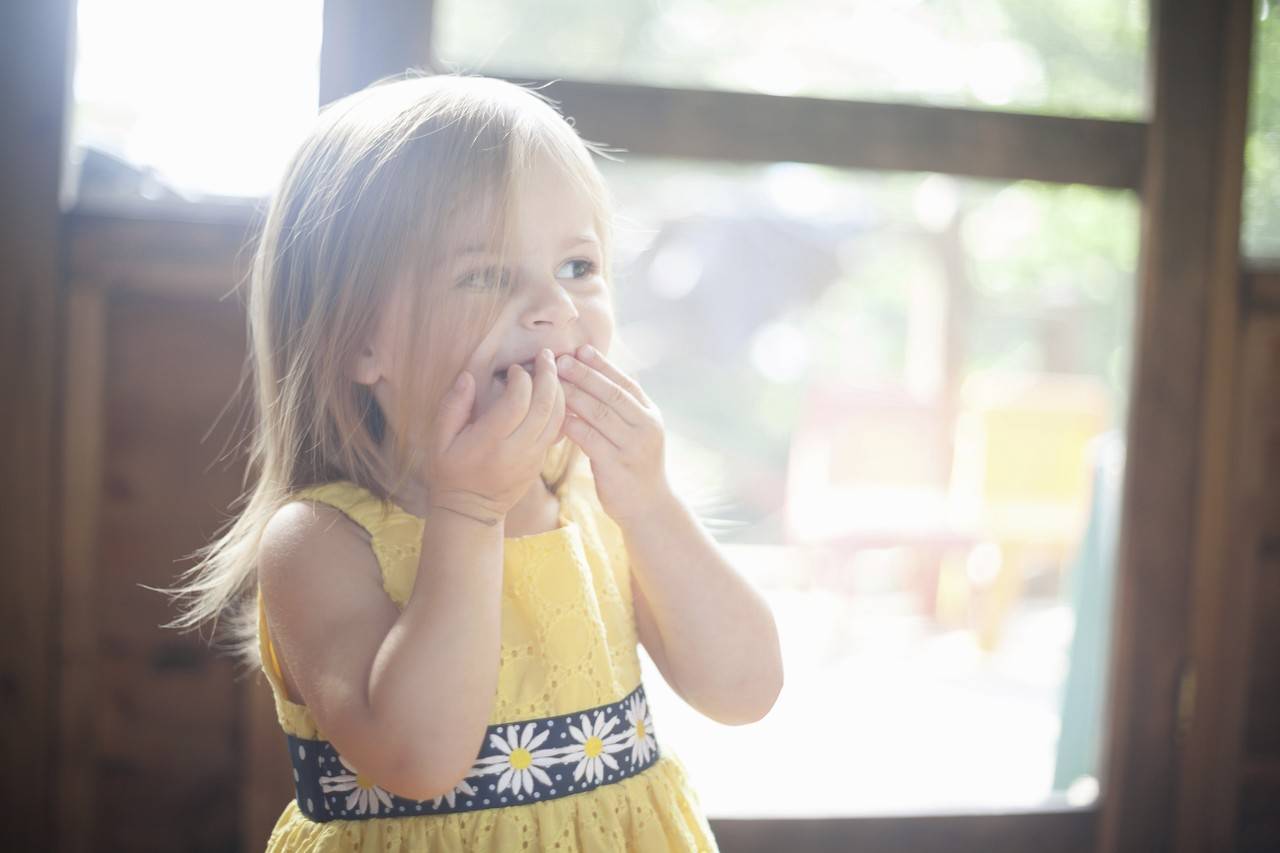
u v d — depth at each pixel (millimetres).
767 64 1812
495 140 880
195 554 1604
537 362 844
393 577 885
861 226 6230
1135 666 1799
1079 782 2158
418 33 1581
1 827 1563
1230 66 1757
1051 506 4258
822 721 3141
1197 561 1804
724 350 6895
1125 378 1815
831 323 6926
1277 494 1821
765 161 1688
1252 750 1837
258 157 1615
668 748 1012
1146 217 1766
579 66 1746
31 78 1530
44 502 1562
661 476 920
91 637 1584
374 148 898
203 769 1613
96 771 1593
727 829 1716
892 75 1821
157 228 1573
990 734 3096
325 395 912
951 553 4668
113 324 1583
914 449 4965
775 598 4848
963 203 5594
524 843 866
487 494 822
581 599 932
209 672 1609
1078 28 1795
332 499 906
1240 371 1801
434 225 862
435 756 781
